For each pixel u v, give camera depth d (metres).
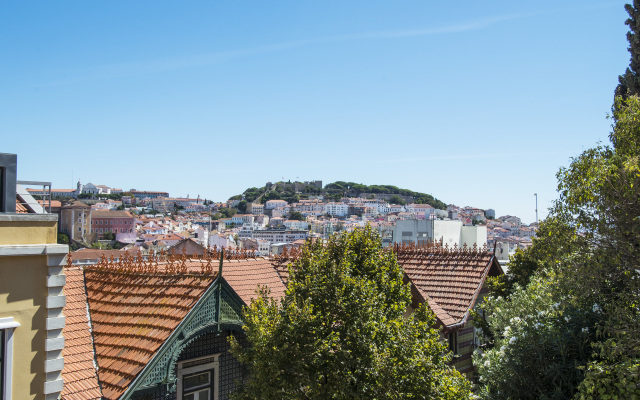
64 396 9.80
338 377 10.03
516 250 24.11
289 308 10.39
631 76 24.22
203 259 15.98
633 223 13.00
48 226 9.66
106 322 12.03
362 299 10.95
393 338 11.08
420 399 10.72
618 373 12.05
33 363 9.15
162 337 10.75
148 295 12.35
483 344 21.17
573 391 14.08
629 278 13.45
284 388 10.02
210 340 12.30
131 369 10.32
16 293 9.07
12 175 9.46
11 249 8.97
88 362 10.90
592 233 13.84
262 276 15.70
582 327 14.59
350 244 13.85
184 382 11.81
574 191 13.62
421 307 13.20
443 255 22.92
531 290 18.72
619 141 14.50
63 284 9.54
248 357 10.54
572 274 13.88
